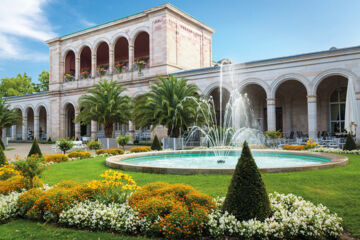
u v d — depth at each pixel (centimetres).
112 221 525
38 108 4619
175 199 557
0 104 3534
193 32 3644
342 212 578
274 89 2456
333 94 2680
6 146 3303
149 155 1623
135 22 3512
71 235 505
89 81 3966
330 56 2217
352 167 1081
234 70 2656
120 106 2592
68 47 4244
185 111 2191
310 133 2286
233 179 525
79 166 1323
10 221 604
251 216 493
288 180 850
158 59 3238
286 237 475
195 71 2894
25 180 763
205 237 488
